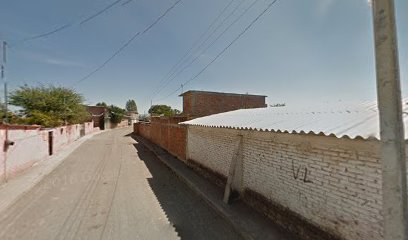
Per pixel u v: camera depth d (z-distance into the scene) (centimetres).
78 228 512
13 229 509
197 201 684
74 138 2578
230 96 2098
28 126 1115
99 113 5172
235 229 504
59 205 648
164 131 1789
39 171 1050
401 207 203
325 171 393
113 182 891
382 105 212
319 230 404
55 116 2719
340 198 367
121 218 564
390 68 204
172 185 856
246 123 649
